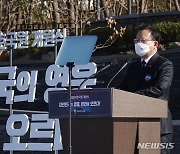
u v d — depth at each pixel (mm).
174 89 18656
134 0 37094
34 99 17234
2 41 17344
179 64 19328
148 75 7648
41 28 24375
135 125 6781
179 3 38312
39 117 16344
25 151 17281
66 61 8352
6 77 19438
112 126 6480
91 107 6500
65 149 6832
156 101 6816
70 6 24750
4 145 16656
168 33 22547
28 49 22844
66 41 8469
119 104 6402
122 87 7980
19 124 17156
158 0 38094
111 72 19438
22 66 21484
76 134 6680
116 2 33688
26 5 25984
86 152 6629
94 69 15742
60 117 6781
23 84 17344
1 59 23359
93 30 23438
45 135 16172
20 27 24750
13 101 17250
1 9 26609
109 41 22703
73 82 15891
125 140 6648
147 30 7695
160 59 7676
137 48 7684
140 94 7074
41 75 19938
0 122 19438
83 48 8328
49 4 26531
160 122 7234
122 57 19609
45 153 17078
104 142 6523
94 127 6574
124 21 24031
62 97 6770
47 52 22500
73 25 24984
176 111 18266
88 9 24891
